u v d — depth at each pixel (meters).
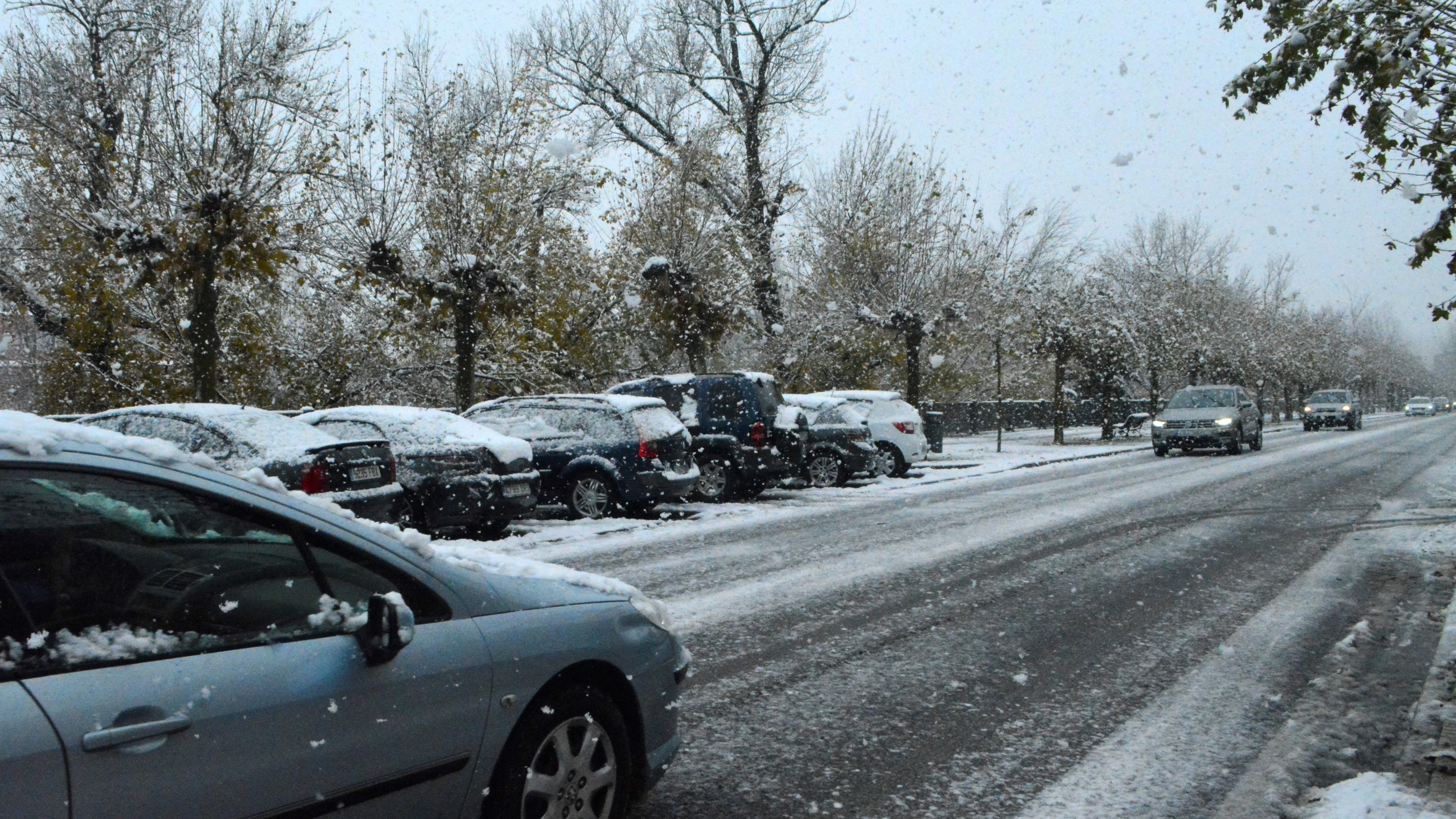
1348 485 16.44
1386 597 7.62
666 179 22.72
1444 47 5.82
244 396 18.66
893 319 25.69
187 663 2.22
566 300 21.06
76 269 15.50
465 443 10.65
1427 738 4.47
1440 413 89.94
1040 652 6.00
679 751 3.94
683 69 29.38
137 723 2.05
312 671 2.41
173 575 2.37
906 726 4.64
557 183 19.98
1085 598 7.59
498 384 21.39
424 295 17.23
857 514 13.41
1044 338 32.59
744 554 9.79
